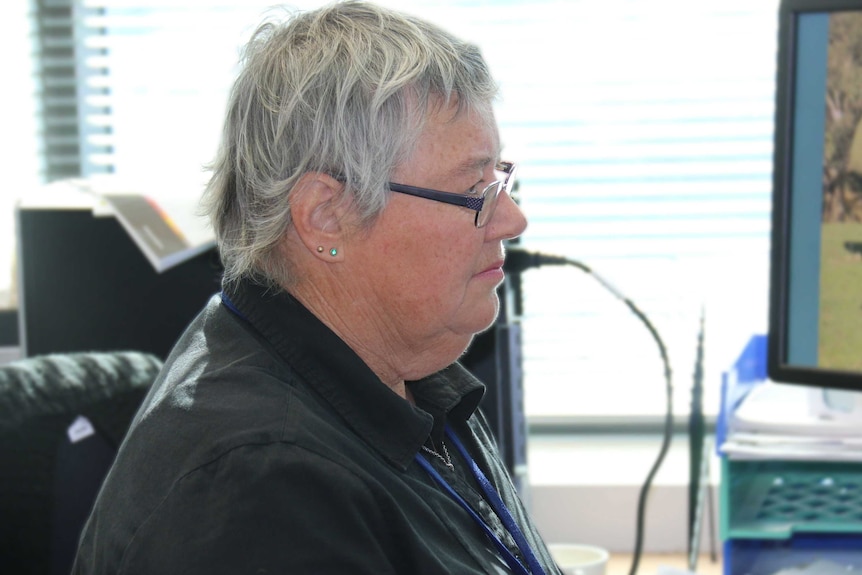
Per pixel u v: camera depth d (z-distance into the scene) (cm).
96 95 426
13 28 429
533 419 414
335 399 171
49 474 241
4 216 417
